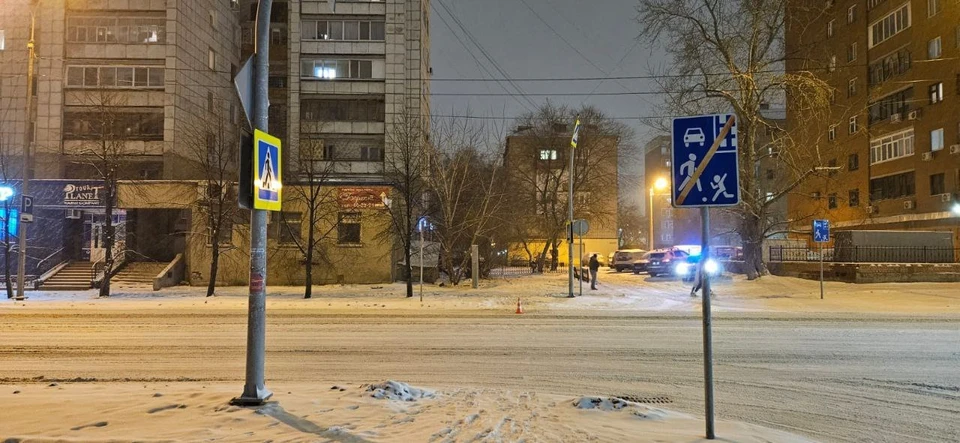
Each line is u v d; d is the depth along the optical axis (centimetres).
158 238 3331
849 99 4288
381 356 1027
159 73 3834
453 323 1480
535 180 4719
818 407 701
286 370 905
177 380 825
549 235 4447
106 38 3828
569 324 1463
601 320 1550
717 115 495
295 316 1628
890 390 784
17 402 596
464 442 474
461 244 3228
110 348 1094
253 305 604
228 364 948
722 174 490
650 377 870
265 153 614
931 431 606
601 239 6153
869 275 2534
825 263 2745
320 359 998
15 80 3762
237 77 604
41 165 3672
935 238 2809
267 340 1198
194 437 470
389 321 1519
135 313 1680
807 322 1480
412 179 2469
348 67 4472
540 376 875
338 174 3575
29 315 1622
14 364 945
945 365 947
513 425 536
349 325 1438
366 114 4466
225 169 2755
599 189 4681
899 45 3812
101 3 3828
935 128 3516
